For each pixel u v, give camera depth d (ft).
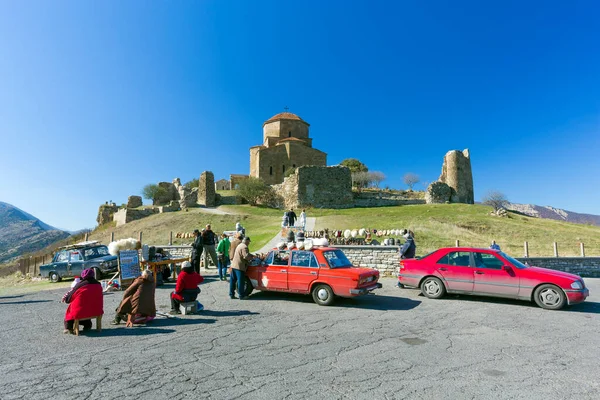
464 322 26.23
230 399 14.03
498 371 17.06
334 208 154.92
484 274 33.04
